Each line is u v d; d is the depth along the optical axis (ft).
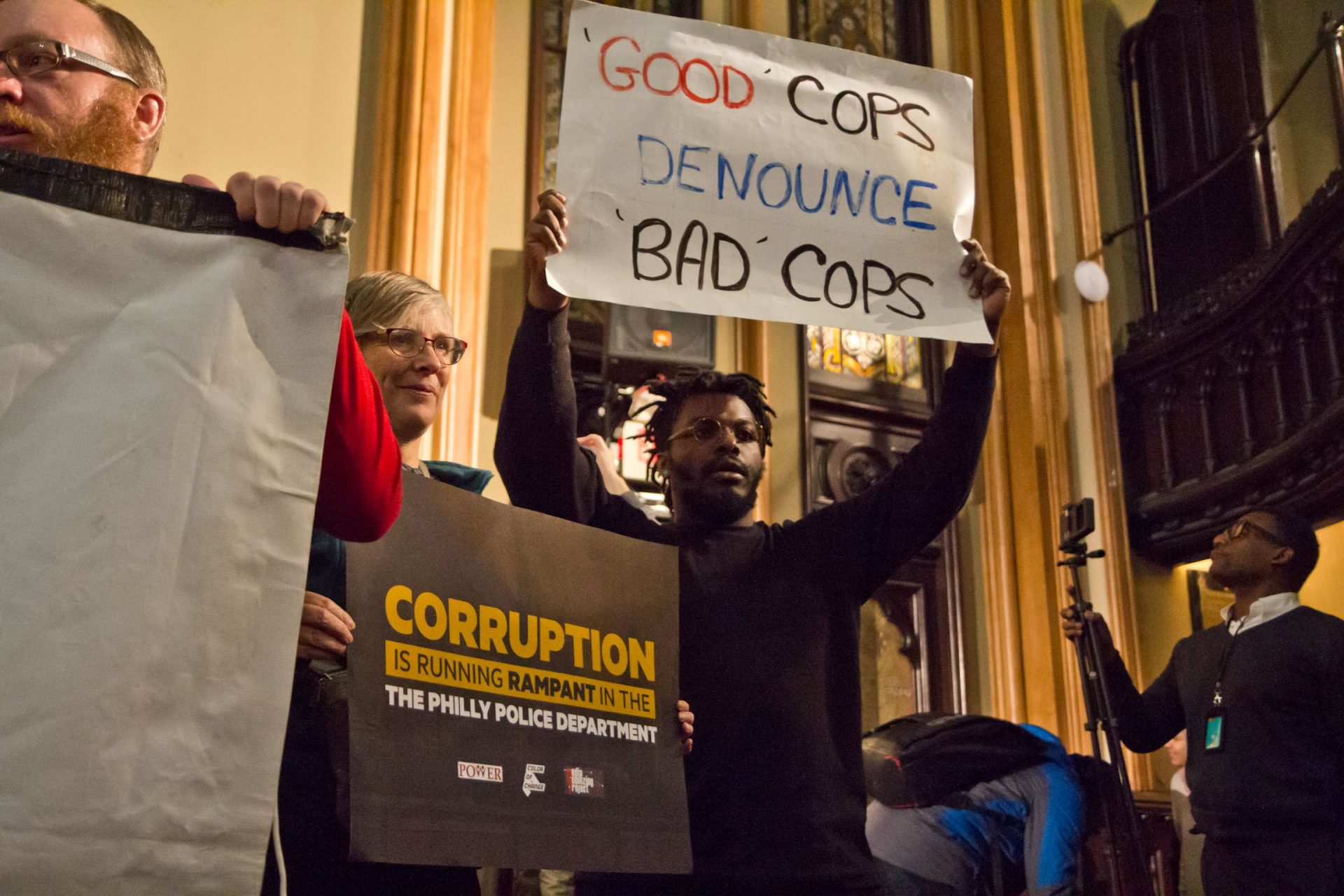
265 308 3.31
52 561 2.97
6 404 3.04
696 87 5.86
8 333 3.07
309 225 3.38
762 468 6.35
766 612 5.70
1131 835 8.81
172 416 3.14
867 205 5.99
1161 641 14.61
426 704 4.03
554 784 4.22
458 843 3.92
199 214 3.30
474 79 12.56
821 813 5.28
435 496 4.28
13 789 2.81
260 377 3.27
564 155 5.57
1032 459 14.06
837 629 5.90
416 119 11.92
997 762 9.23
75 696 2.90
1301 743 8.21
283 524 3.23
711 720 5.36
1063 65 16.05
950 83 6.34
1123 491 14.66
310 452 3.30
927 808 8.92
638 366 12.22
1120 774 8.93
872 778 9.12
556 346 5.76
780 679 5.49
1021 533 13.94
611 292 5.43
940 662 13.47
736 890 5.06
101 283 3.18
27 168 3.18
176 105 11.05
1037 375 14.42
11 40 3.67
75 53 3.67
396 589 4.09
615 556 4.70
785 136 5.94
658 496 11.78
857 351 14.29
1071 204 15.55
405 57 12.12
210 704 3.05
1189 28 16.42
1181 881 11.61
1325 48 14.42
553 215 5.43
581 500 5.92
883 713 13.01
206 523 3.12
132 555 3.03
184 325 3.20
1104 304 15.31
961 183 6.21
